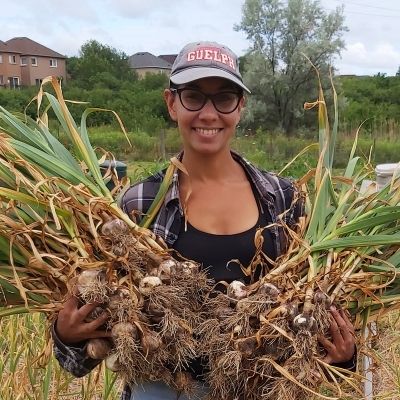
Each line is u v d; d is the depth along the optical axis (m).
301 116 26.47
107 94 29.12
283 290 1.56
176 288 1.51
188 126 1.67
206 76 1.61
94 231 1.55
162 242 1.62
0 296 1.65
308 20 25.78
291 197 1.80
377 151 17.73
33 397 2.56
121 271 1.57
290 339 1.43
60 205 1.58
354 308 1.68
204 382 1.58
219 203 1.70
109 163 1.90
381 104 28.30
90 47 52.00
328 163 1.86
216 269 1.65
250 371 1.49
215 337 1.50
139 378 1.55
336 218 1.73
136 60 70.44
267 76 26.02
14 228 1.55
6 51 53.41
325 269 1.62
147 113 27.33
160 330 1.50
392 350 3.01
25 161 1.64
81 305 1.52
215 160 1.71
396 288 1.76
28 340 2.67
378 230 1.78
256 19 26.05
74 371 1.62
